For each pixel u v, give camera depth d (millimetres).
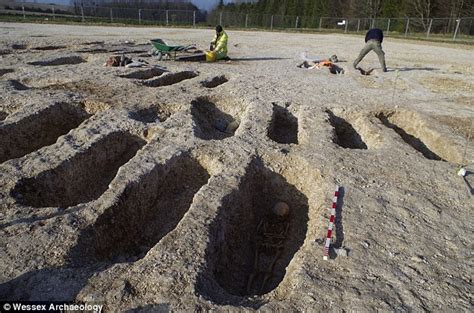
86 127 6281
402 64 14852
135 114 7129
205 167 5562
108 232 4125
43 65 11602
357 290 3189
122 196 4418
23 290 3139
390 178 5137
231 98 8461
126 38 20000
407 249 3727
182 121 6703
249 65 13148
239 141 6027
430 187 4961
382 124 7348
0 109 7367
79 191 5336
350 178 5066
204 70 11578
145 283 3211
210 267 3543
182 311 2961
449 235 3982
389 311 2988
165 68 11555
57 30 22781
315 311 2975
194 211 4152
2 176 4754
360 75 11992
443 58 17188
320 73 12117
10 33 19453
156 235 4770
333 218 4125
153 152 5484
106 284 3201
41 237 3721
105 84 9133
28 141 6520
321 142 6195
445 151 6527
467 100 9344
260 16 39062
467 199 4715
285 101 8336
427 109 8367
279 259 4523
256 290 4062
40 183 4832
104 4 40094
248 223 4898
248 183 5113
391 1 41781
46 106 7078
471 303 3090
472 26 30141
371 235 3912
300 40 24828
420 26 34906
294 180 5453
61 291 3133
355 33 33375
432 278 3355
